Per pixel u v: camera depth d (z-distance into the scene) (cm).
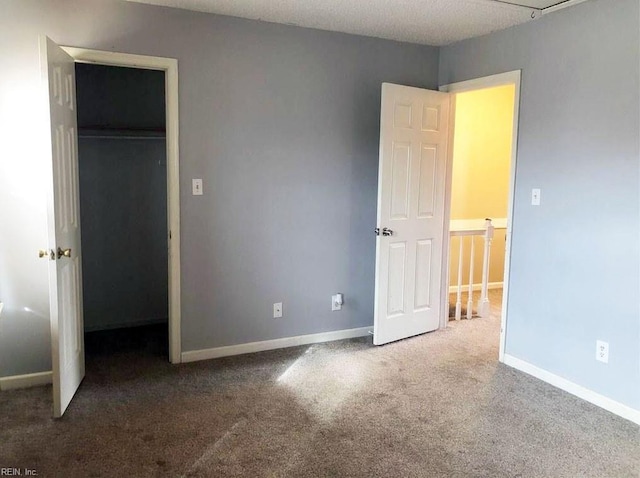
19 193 304
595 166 300
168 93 333
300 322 398
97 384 322
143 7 321
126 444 253
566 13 313
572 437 268
